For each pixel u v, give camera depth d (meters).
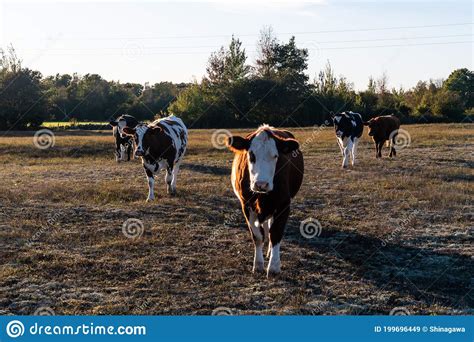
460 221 10.72
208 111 50.12
